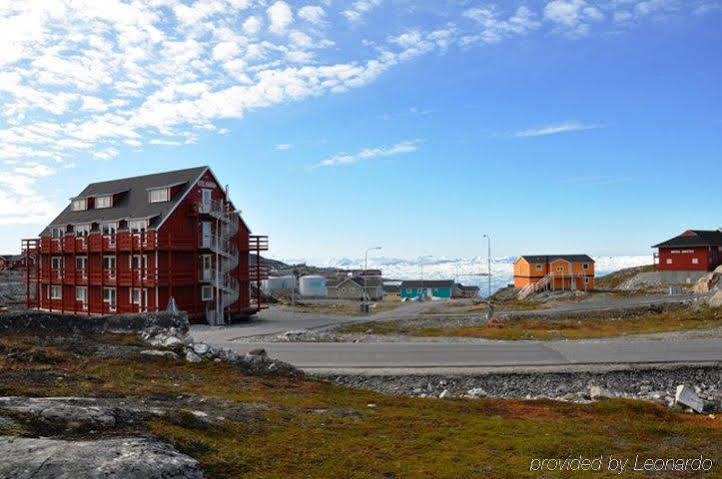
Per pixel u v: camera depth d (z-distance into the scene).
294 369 24.16
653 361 28.56
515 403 20.53
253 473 10.32
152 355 22.62
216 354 24.14
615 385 25.48
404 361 28.81
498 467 11.96
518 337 40.31
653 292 75.31
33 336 23.69
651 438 15.25
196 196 54.12
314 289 133.12
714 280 69.94
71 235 59.50
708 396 23.69
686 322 47.25
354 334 43.22
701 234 91.81
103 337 25.53
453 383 25.27
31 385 15.12
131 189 61.38
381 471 11.21
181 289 51.84
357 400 19.48
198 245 52.81
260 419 14.31
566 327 48.25
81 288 59.28
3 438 9.29
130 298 52.62
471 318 58.62
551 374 26.56
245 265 59.44
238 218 57.53
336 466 11.28
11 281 97.75
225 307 55.28
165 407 14.18
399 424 15.41
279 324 51.81
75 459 8.59
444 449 13.14
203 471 9.67
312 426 14.23
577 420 17.61
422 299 118.44
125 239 52.41
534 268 104.44
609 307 60.22
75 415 10.87
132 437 10.17
